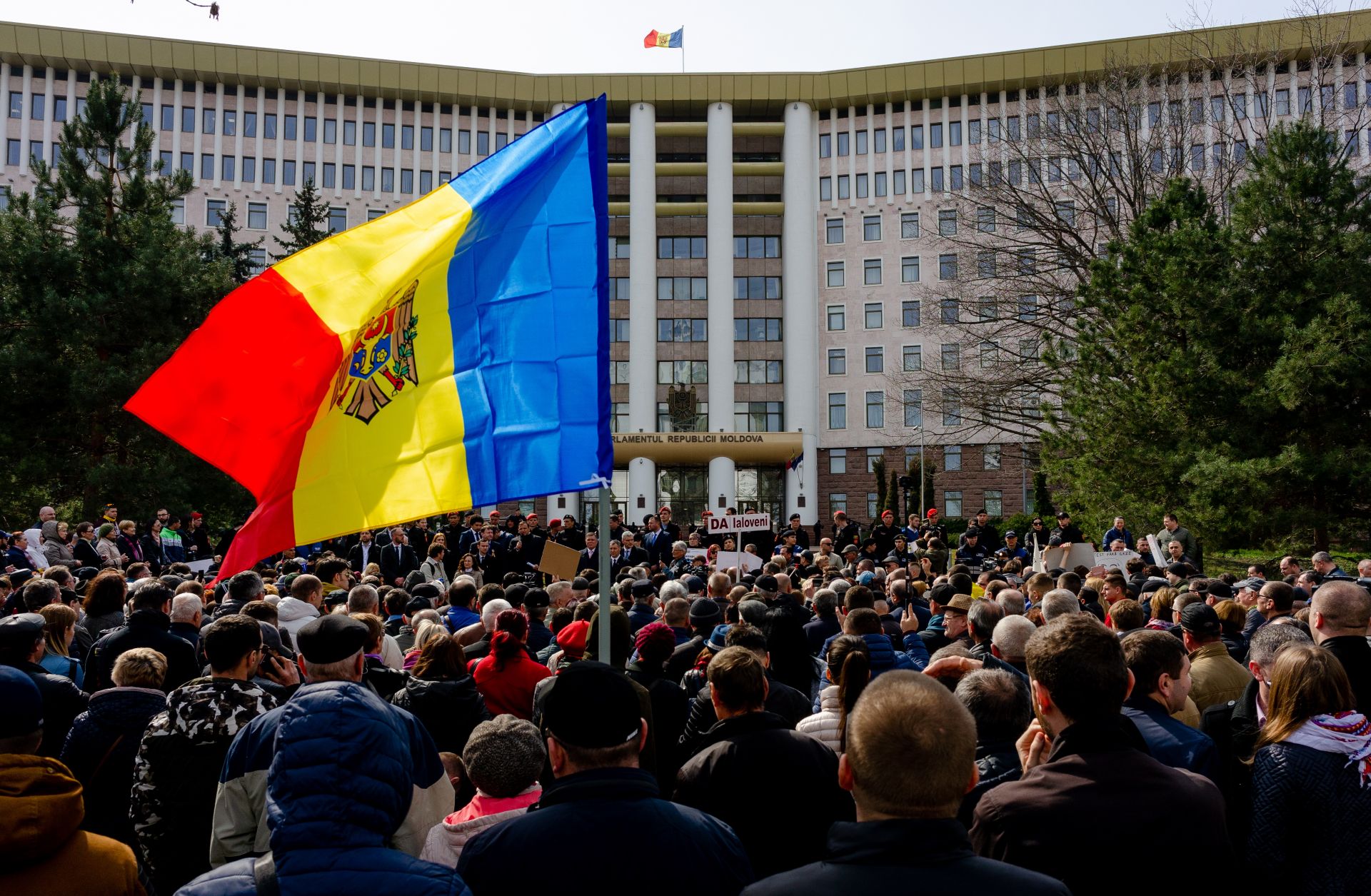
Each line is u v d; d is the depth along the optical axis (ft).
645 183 203.41
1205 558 68.90
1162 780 9.34
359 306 19.08
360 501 18.54
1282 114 152.97
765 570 39.99
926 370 133.69
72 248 91.71
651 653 18.83
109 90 96.78
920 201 202.08
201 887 8.39
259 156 198.39
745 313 205.77
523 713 19.30
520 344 19.08
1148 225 70.74
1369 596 14.80
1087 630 9.91
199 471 97.14
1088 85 112.88
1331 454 57.41
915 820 7.32
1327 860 11.56
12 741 8.87
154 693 15.23
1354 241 60.70
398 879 8.39
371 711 9.30
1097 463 68.33
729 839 9.50
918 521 74.54
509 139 207.31
